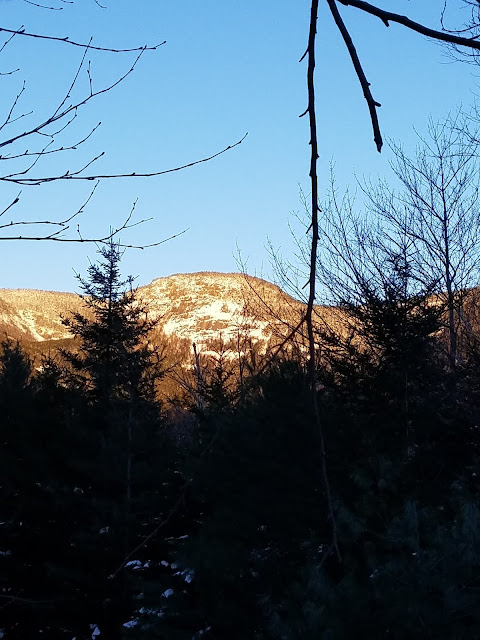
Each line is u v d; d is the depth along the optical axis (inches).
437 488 383.2
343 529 269.1
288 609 259.8
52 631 681.6
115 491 681.6
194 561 441.4
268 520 427.8
